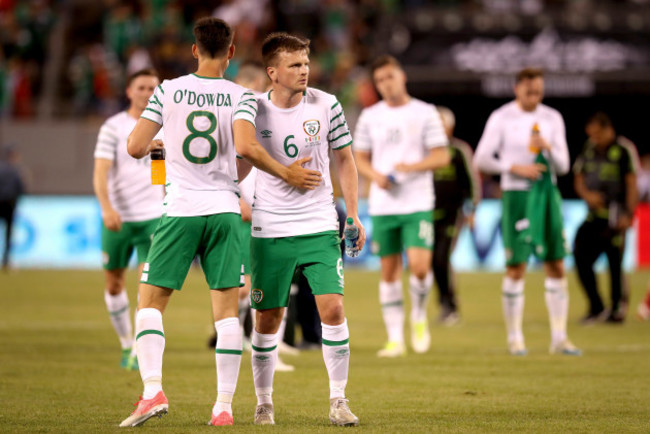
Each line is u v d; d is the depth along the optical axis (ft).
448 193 138.72
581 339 121.60
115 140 92.63
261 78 94.84
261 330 64.03
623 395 76.59
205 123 61.46
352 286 197.16
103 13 317.42
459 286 198.59
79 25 318.24
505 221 105.40
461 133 298.35
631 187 141.69
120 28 291.17
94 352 102.37
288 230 63.26
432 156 103.81
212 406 70.33
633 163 141.49
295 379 85.87
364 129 107.45
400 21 271.69
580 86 266.77
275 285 63.67
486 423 63.41
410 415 66.95
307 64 63.67
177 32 299.38
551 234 103.65
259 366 63.93
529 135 104.58
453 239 140.56
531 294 185.47
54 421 63.10
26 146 269.85
